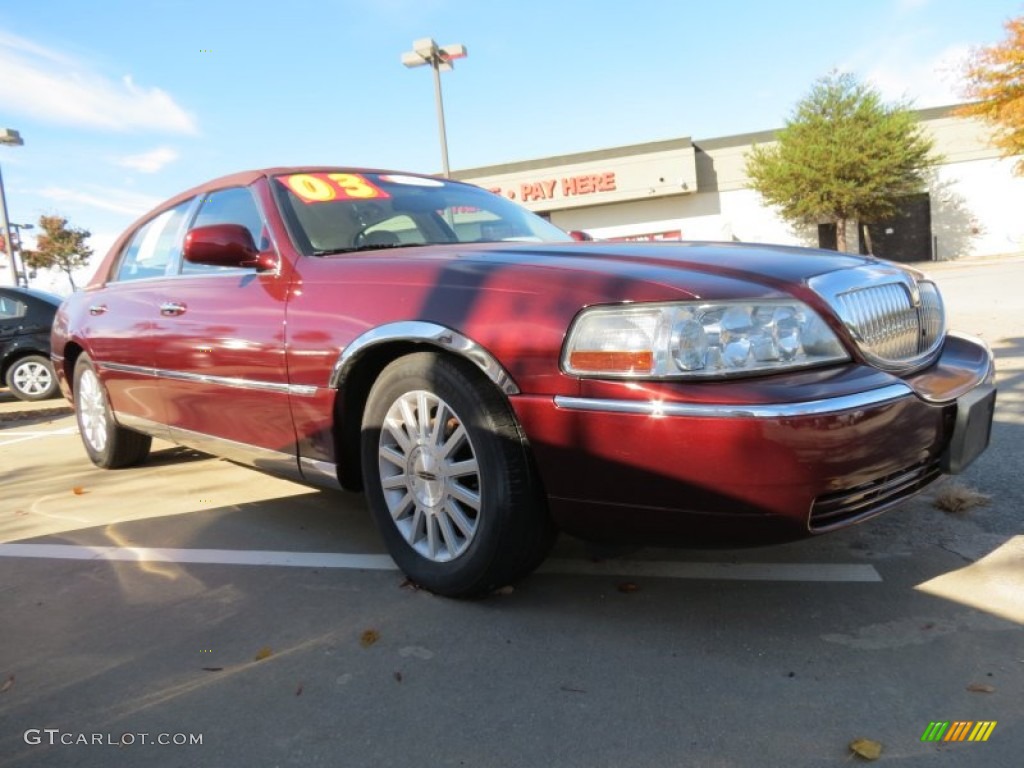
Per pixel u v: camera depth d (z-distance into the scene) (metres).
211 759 1.93
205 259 3.18
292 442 3.15
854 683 2.09
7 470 5.53
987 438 2.73
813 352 2.25
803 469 2.07
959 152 35.25
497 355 2.40
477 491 2.59
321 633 2.56
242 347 3.25
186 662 2.43
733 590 2.69
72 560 3.41
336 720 2.07
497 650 2.38
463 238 3.60
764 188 35.12
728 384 2.12
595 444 2.23
